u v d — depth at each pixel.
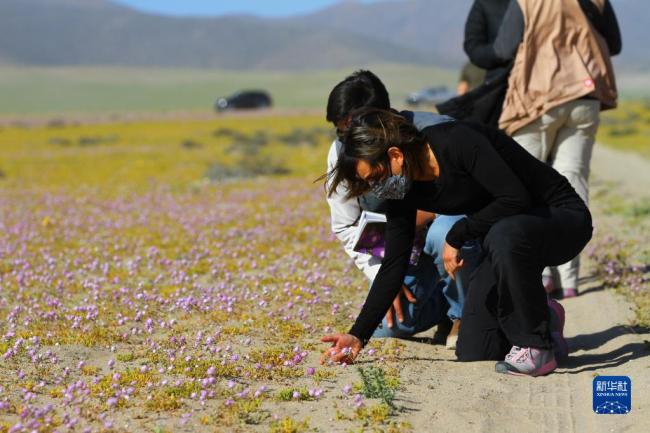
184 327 6.83
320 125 54.75
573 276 7.86
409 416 4.78
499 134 5.21
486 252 5.64
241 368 5.64
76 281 9.01
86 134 50.44
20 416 4.61
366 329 5.59
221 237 11.80
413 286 6.35
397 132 4.94
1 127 58.75
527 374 5.53
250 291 8.10
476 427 4.65
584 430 4.63
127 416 4.70
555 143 7.59
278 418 4.68
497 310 5.76
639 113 50.00
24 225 13.62
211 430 4.51
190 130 52.84
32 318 7.10
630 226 11.78
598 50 7.32
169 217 14.56
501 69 7.61
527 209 5.30
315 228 12.48
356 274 9.02
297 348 5.92
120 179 24.27
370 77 5.50
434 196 5.25
